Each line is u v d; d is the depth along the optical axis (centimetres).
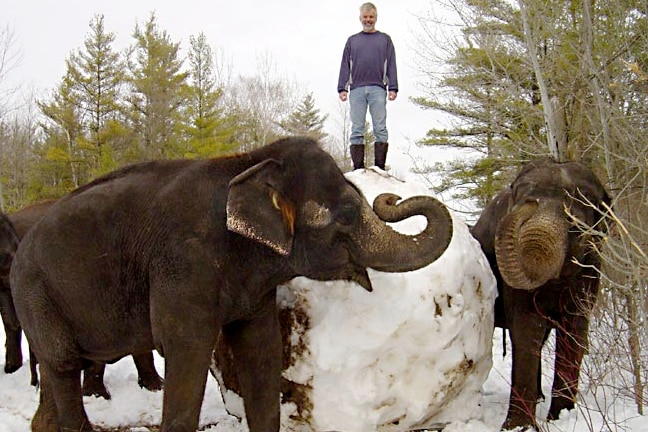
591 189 500
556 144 988
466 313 482
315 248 408
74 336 459
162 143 3325
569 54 957
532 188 492
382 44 730
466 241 512
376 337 450
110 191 447
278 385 446
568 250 484
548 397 636
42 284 456
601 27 880
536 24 1004
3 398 643
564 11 984
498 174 1912
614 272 589
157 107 3388
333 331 456
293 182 407
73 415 469
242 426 534
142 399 629
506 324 595
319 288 466
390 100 739
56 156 3269
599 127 867
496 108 1268
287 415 468
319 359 455
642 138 660
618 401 548
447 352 468
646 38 794
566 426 494
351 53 738
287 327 466
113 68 3606
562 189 485
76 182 3338
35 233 465
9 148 3688
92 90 3575
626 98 789
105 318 441
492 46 1167
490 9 1155
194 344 398
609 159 667
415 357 461
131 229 426
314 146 419
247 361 445
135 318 434
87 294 441
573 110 992
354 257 408
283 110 3316
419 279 465
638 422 483
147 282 422
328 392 456
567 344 527
